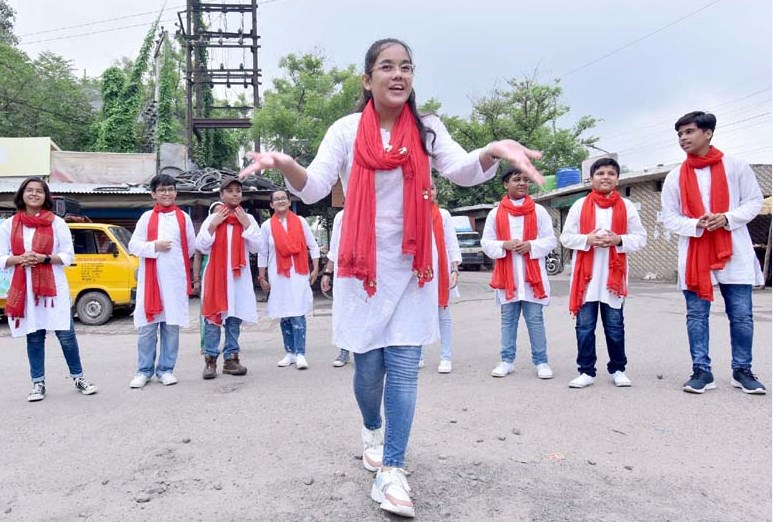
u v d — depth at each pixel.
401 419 2.60
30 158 17.28
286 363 6.02
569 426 3.70
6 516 2.60
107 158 17.67
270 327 9.37
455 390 4.71
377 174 2.52
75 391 5.02
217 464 3.16
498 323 9.03
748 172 4.34
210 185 13.45
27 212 4.84
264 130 21.72
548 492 2.73
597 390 4.62
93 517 2.57
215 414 4.14
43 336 4.77
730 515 2.48
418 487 2.80
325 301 13.19
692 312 4.53
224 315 5.49
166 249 5.14
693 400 4.24
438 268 2.70
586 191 21.36
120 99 24.55
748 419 3.76
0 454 3.41
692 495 2.68
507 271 5.14
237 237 5.53
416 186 2.51
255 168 2.18
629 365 5.51
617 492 2.72
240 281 5.56
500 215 5.24
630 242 4.61
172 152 18.16
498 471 2.99
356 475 2.97
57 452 3.43
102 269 10.08
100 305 10.07
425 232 2.52
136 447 3.47
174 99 31.78
